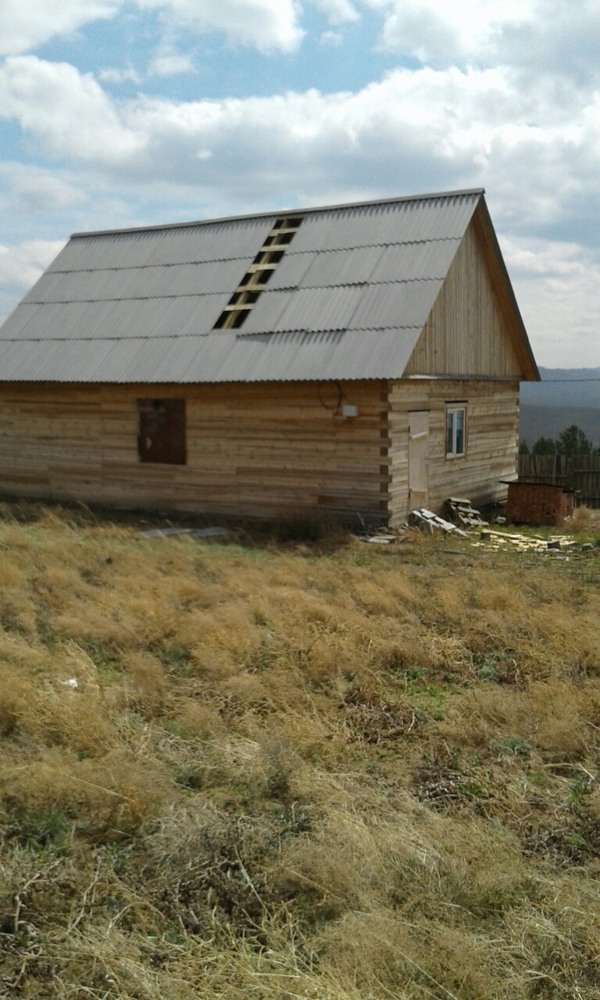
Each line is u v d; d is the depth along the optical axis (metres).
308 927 4.52
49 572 11.64
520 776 6.22
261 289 20.08
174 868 4.91
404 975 4.08
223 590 11.29
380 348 17.12
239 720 7.12
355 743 6.77
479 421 21.77
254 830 5.21
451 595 11.18
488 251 21.22
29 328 22.36
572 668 8.66
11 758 6.18
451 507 19.84
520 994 4.04
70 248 24.89
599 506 24.58
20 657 8.23
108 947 4.20
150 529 17.59
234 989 3.95
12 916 4.43
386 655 8.92
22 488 21.83
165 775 5.99
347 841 5.04
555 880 4.84
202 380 18.31
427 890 4.70
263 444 18.52
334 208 21.55
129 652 8.76
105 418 20.42
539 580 12.67
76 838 5.28
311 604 10.52
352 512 17.66
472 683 8.34
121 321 21.22
